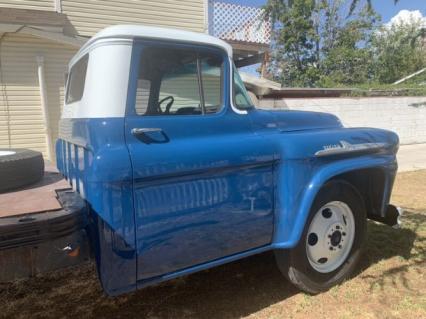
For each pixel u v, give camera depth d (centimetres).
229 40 1166
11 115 944
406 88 1578
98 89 242
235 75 305
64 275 392
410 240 475
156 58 260
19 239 206
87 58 272
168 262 262
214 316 319
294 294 354
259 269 404
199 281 380
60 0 983
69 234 224
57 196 258
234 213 288
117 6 1052
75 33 1009
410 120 1606
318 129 363
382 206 387
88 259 238
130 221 241
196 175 266
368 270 395
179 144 262
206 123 281
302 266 334
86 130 246
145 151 245
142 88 254
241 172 289
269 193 307
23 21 868
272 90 1309
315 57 2575
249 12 1191
